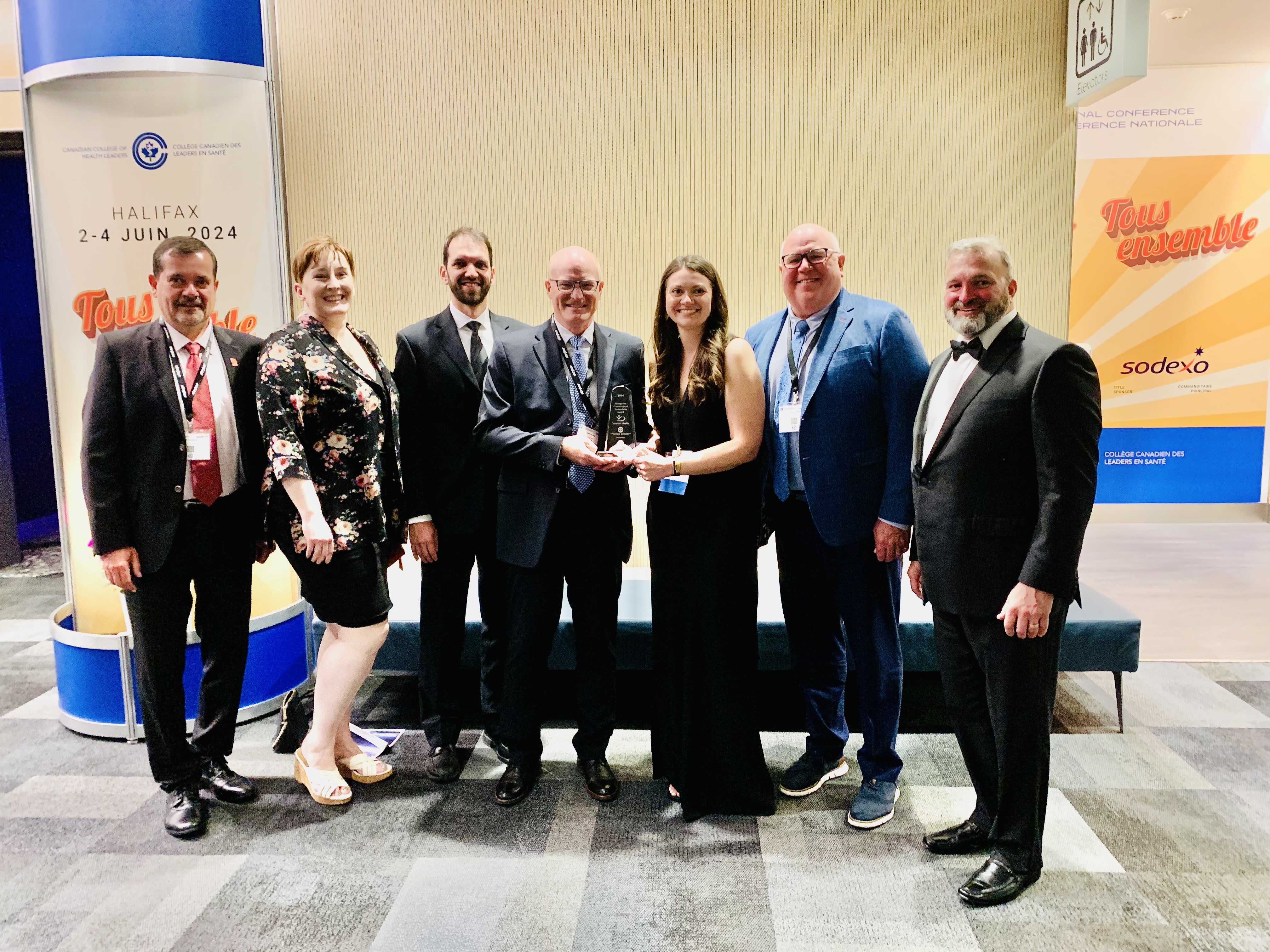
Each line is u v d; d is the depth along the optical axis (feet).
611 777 7.95
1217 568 16.56
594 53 10.82
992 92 10.78
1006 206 10.98
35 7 8.89
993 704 6.26
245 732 9.56
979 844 6.90
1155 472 20.93
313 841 7.23
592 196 11.03
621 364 7.64
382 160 11.04
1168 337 20.38
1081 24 10.12
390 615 9.60
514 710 7.83
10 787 8.31
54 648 12.00
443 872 6.73
